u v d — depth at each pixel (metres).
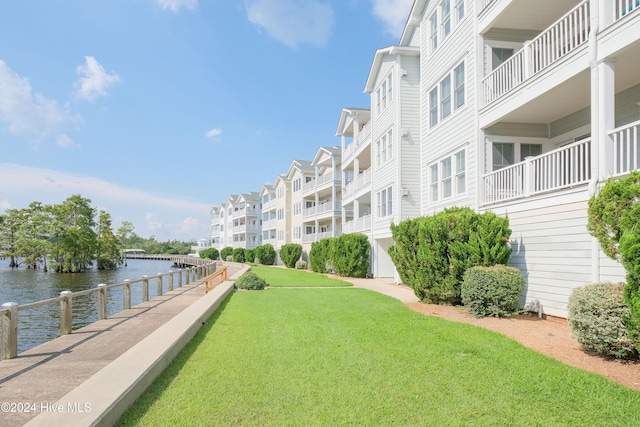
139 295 23.28
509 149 12.06
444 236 10.34
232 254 59.78
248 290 15.52
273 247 48.03
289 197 47.25
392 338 7.04
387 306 10.94
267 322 8.72
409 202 17.75
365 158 26.88
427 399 4.35
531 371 5.18
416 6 16.59
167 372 5.23
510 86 11.34
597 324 5.52
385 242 21.81
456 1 13.77
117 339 7.49
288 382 4.88
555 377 4.93
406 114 18.08
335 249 23.78
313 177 43.12
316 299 12.62
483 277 8.81
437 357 5.85
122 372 4.55
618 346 5.45
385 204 20.09
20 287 31.59
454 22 13.81
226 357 5.95
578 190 8.12
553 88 9.16
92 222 51.62
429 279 10.63
